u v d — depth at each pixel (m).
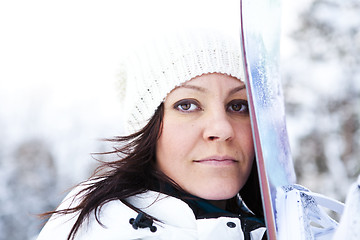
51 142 7.75
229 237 1.18
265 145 1.06
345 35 6.32
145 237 1.19
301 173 5.21
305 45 6.45
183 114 1.24
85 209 1.22
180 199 1.24
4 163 7.07
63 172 6.92
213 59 1.25
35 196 6.20
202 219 1.19
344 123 5.50
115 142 1.34
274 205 1.07
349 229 0.90
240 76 1.27
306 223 1.07
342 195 4.88
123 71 1.44
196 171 1.22
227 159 1.23
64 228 1.26
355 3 6.48
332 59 6.26
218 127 1.20
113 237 1.18
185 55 1.25
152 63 1.29
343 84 5.79
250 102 1.03
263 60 1.13
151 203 1.24
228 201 1.44
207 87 1.23
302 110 5.75
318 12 6.59
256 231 1.24
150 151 1.27
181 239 1.17
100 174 1.33
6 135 8.11
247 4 1.08
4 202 5.92
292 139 5.45
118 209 1.22
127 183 1.28
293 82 6.11
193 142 1.22
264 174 1.03
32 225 5.54
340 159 5.22
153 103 1.27
